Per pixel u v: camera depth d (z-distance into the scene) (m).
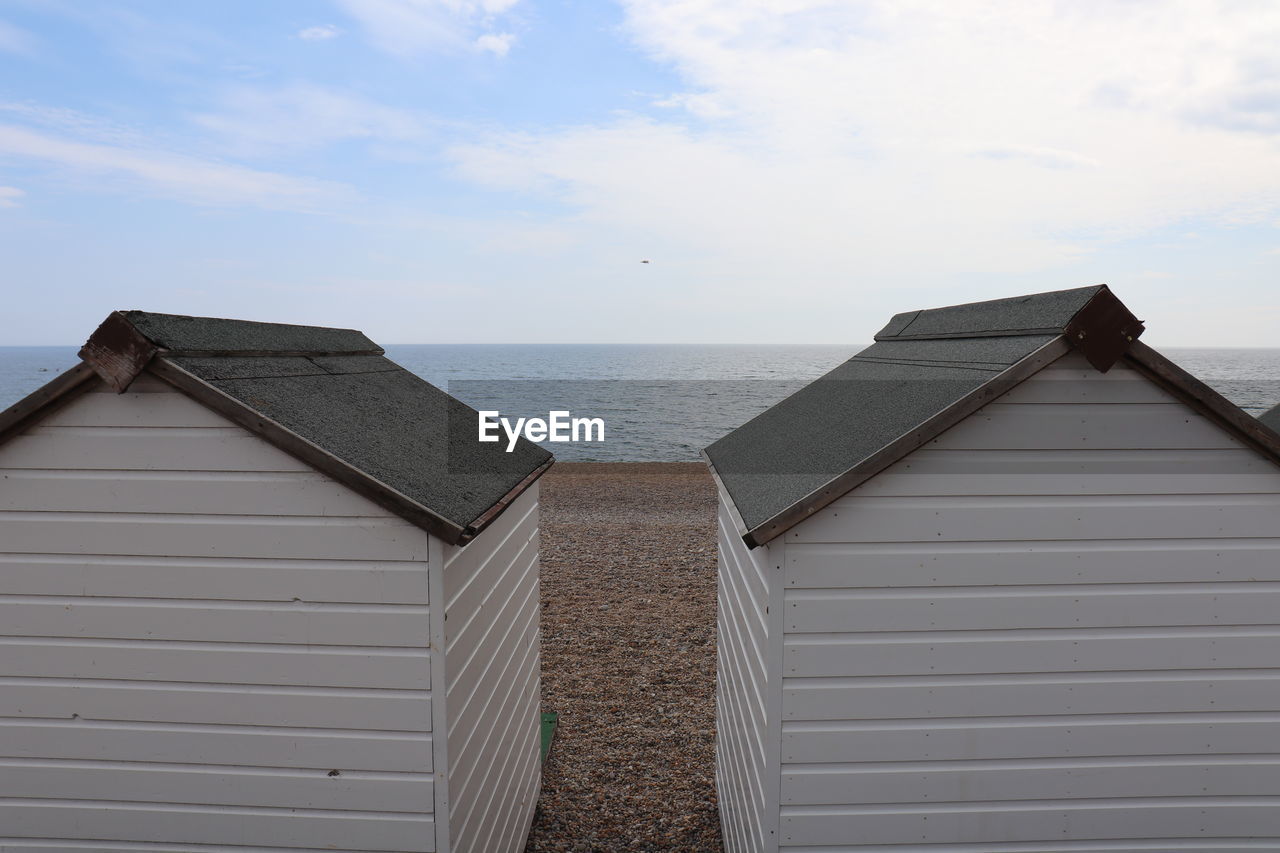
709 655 8.27
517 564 4.64
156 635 3.21
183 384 3.02
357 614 3.13
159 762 3.27
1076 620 3.40
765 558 3.41
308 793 3.22
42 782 3.31
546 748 6.25
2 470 3.18
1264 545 3.42
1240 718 3.48
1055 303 3.51
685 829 5.21
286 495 3.11
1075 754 3.45
